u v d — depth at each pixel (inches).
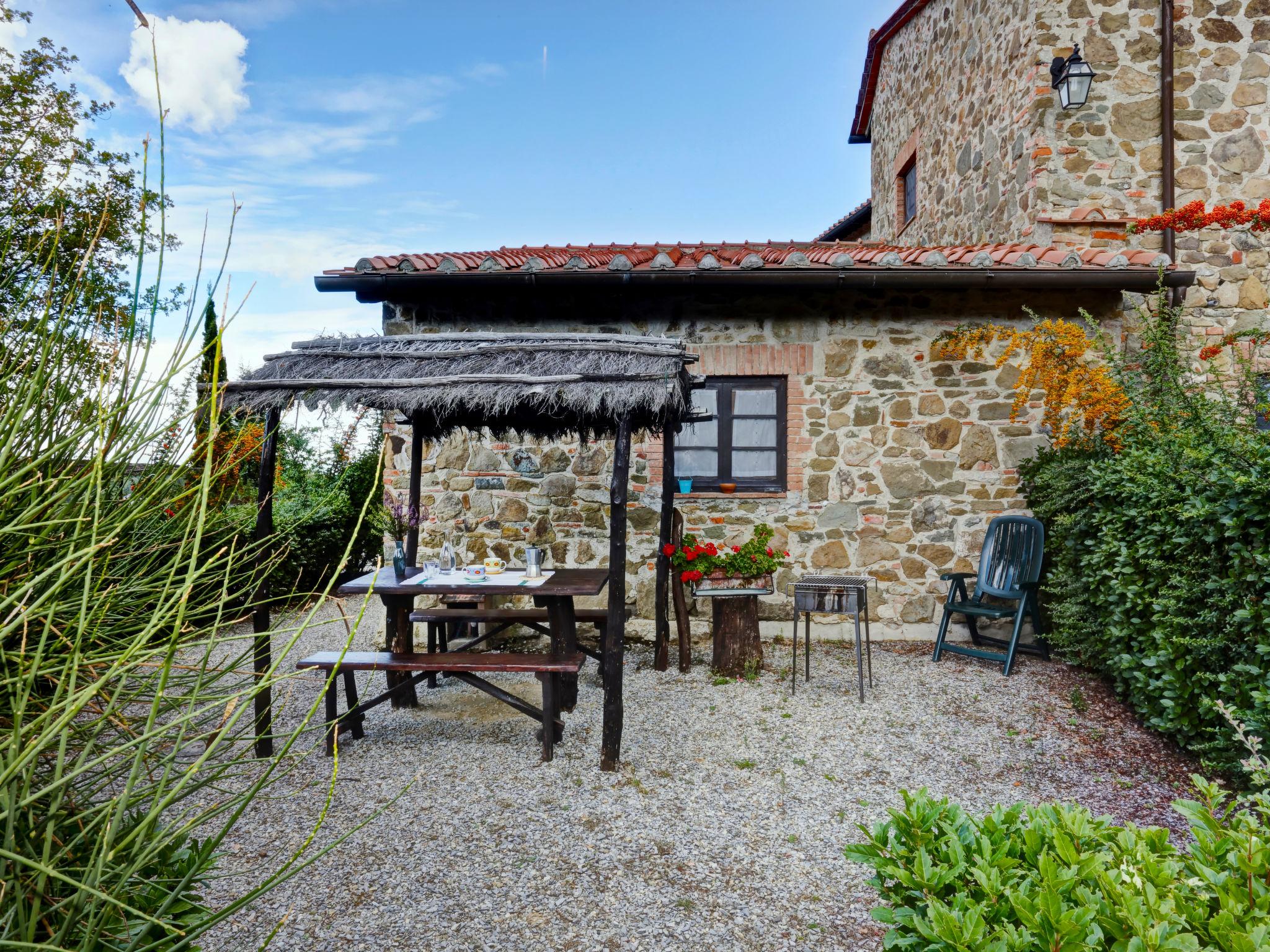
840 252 259.0
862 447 260.1
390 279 239.1
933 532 259.8
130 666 49.6
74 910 46.6
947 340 257.4
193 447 69.0
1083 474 205.3
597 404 150.0
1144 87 273.6
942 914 54.7
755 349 259.8
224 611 58.7
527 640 270.7
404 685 169.5
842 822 136.2
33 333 63.3
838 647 254.7
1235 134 273.9
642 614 265.1
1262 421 205.3
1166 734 170.6
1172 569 156.8
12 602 50.0
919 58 391.5
